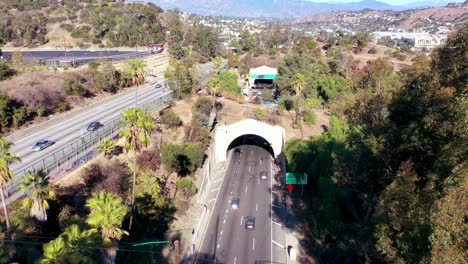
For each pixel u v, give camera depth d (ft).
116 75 355.15
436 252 77.20
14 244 123.24
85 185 166.30
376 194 129.90
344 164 136.77
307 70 387.55
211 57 588.91
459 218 78.79
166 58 525.34
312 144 221.66
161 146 223.71
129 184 172.55
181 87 330.75
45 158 187.52
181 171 220.23
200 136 254.88
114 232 118.01
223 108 332.39
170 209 186.09
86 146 203.82
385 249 93.56
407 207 89.15
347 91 371.56
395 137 114.83
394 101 120.06
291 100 335.67
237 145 304.71
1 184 125.08
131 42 613.93
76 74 326.85
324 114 348.18
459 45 102.47
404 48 651.25
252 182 236.43
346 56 480.64
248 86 442.91
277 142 264.31
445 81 102.63
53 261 98.43
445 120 92.99
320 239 164.66
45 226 133.90
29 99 251.19
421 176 100.94
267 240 175.63
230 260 160.04
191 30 636.48
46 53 551.18
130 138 150.41
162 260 154.10
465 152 84.84
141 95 336.90
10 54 529.45
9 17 640.58
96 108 290.76
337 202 167.02
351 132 142.92
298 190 224.94
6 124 226.58
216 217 194.49
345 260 150.92
